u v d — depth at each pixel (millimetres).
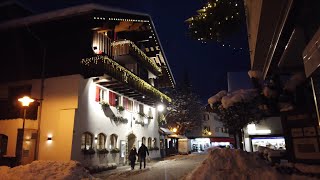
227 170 7840
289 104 8109
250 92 9570
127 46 21391
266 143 18906
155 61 30672
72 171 10320
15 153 15156
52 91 17203
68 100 16656
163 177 13727
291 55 6496
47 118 16797
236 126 10289
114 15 18875
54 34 18250
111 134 20344
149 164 22828
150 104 28828
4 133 16156
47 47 18172
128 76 20453
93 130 18062
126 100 23641
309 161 7293
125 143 22375
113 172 17281
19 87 17922
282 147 18594
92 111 18172
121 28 23281
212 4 7922
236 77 21516
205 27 8227
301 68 7492
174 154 40344
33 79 17828
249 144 19000
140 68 25969
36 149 16266
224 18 8016
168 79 32781
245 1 8484
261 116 9703
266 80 9312
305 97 7645
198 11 8117
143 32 25625
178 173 15148
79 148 16406
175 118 49312
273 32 6035
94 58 17141
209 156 8695
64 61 17609
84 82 17500
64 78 17203
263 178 7051
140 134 25875
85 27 17828
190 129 50750
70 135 15906
